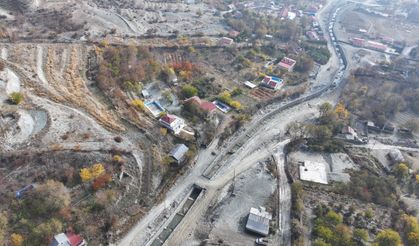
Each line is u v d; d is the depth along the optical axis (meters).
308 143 124.06
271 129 130.38
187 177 104.56
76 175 92.75
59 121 105.31
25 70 123.81
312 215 97.06
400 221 97.88
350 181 110.00
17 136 97.69
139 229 88.56
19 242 75.44
